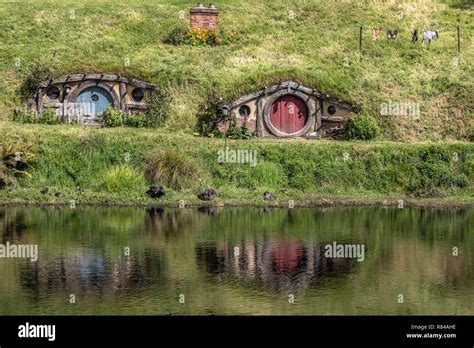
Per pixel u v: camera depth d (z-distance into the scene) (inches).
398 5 2603.3
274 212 1427.2
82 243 1174.3
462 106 1968.5
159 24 2370.8
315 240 1207.6
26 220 1328.7
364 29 2417.6
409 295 967.0
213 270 1050.1
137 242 1182.3
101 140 1628.9
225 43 2289.6
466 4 2696.9
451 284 1006.4
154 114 1867.6
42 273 1032.8
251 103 1881.2
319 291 979.9
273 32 2378.2
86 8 2453.2
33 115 1856.5
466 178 1642.5
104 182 1541.6
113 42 2196.1
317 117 1892.2
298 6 2573.8
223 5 2581.2
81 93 1908.2
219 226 1295.5
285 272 1045.8
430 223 1347.2
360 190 1615.4
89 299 935.0
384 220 1366.9
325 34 2370.8
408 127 1903.3
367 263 1091.3
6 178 1539.1
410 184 1624.0
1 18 2326.5
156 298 944.3
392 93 2003.0
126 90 1918.1
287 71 1910.7
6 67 2021.4
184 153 1630.2
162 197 1493.6
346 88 1952.5
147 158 1584.6
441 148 1694.1
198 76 1969.7
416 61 2190.0
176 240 1196.5
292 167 1635.1
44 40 2191.2
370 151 1681.8
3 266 1065.5
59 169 1582.2
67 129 1702.8
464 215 1425.9
